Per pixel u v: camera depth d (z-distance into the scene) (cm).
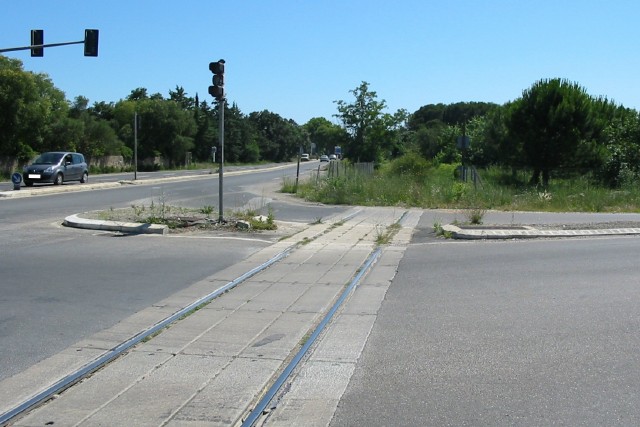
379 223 1866
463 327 729
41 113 5481
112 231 1569
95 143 6712
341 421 475
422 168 4100
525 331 710
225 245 1368
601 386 544
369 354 634
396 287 952
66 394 525
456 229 1585
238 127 11844
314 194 2892
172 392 529
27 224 1697
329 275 1047
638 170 3838
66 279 994
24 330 712
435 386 547
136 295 891
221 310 812
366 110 5538
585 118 3931
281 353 635
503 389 539
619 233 1538
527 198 2620
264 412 492
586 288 921
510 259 1184
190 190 3388
